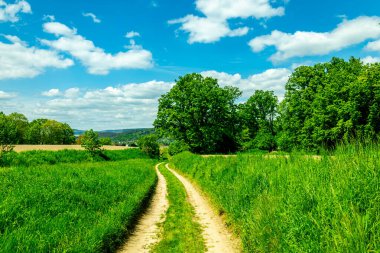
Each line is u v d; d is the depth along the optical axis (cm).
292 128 4303
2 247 596
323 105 3756
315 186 627
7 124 3359
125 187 1589
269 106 6588
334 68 4156
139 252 800
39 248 632
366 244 412
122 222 983
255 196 949
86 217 934
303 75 4369
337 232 450
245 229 826
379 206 462
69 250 651
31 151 3984
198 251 804
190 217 1220
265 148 6238
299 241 533
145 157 7594
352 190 519
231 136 6134
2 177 1224
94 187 1349
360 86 3338
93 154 5006
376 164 565
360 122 3334
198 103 5700
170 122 5844
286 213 632
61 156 4269
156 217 1229
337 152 715
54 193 1057
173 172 3647
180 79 6034
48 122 11300
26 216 804
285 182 838
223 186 1349
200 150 5816
